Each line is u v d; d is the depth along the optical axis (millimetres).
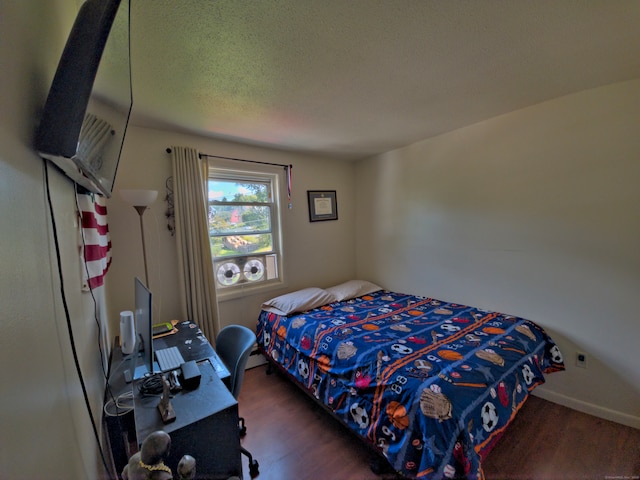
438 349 1776
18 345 444
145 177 2289
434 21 1196
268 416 2078
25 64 552
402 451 1331
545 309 2166
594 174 1899
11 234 446
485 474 1527
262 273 3055
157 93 1741
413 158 3053
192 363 1395
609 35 1310
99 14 590
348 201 3803
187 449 1035
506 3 1104
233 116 2121
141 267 2270
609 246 1869
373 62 1488
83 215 1124
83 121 599
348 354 1838
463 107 2117
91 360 1129
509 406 1457
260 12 1109
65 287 785
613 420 1884
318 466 1625
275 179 3143
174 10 1078
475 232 2570
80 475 723
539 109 2105
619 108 1788
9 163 456
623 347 1844
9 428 397
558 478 1500
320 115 2168
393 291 3426
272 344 2588
